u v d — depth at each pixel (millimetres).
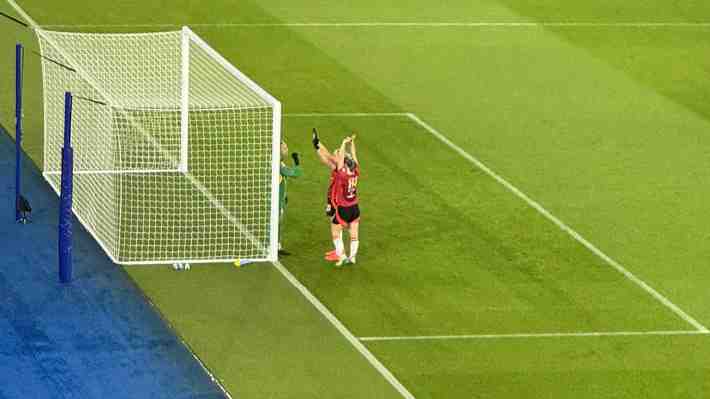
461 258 89188
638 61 126438
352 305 82938
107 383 74375
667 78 122938
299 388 74312
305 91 114812
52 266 85938
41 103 108812
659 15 138375
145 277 85188
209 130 103562
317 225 92625
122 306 81875
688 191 100875
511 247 90875
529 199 97938
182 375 75312
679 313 84000
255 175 98562
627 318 83062
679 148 108562
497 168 102750
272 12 132625
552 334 80875
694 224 95688
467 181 100250
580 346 79812
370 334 79938
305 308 82375
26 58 116750
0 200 93188
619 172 103438
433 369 76688
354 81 117625
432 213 95000
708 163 106125
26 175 96875
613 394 75312
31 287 83312
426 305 83312
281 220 90125
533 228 93688
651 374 77375
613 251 91125
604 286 86625
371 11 135000
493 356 78250
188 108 104812
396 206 95750
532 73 122125
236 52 122000
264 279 85500
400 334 80062
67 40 114438
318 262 87812
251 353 77562
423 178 100312
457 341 79562
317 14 133125
